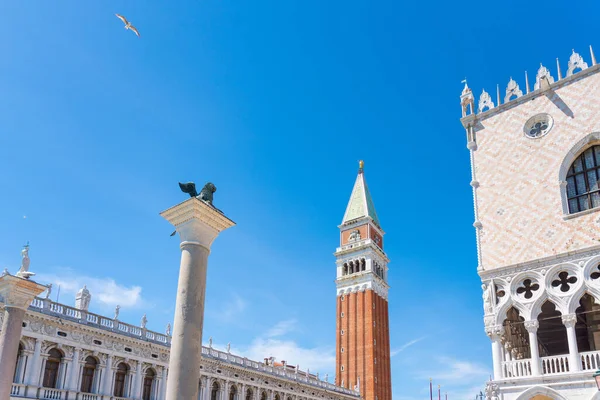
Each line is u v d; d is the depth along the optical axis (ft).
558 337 114.93
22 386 149.89
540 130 112.88
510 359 104.12
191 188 63.36
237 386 238.07
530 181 109.60
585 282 95.45
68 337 167.32
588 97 106.93
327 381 327.67
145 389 192.34
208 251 61.82
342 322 419.95
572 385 91.09
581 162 105.70
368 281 420.36
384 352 416.87
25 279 83.30
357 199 468.75
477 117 123.13
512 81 120.88
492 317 104.06
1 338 80.53
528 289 103.09
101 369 175.83
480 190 116.57
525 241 105.81
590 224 98.43
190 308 56.80
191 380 53.98
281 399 269.85
